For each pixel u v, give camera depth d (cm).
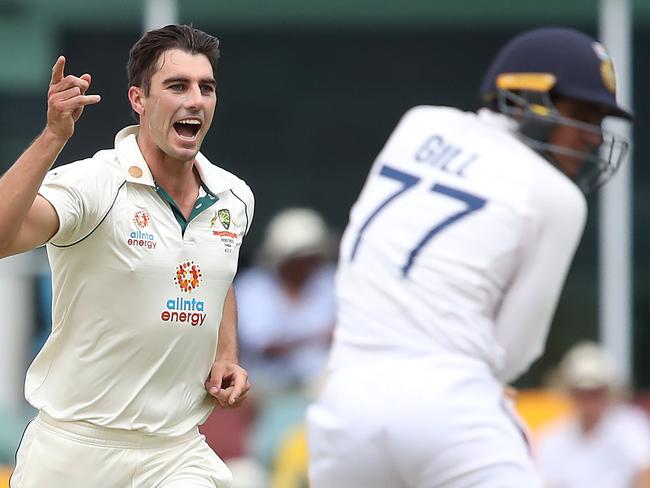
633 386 3847
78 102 1327
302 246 3175
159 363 1486
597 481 3102
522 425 1700
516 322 1728
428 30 3850
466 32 3853
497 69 1856
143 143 1475
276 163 3819
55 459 1497
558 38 1838
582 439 3127
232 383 1570
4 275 3416
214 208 1506
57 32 3703
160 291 1467
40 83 3688
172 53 1450
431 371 1677
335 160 3822
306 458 2900
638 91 3944
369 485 1688
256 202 3800
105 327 1462
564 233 1725
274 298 3170
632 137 3931
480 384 1683
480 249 1708
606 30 3922
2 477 2588
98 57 3709
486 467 1645
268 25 3831
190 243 1483
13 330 3416
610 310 3878
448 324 1695
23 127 3684
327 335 3170
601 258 3900
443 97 3850
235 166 3816
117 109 3691
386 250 1742
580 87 1822
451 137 1814
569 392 3139
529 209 1714
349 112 3834
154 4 3741
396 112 3844
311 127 3825
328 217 3812
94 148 3659
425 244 1723
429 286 1706
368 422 1669
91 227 1432
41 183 1344
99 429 1492
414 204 1758
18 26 3684
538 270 1723
